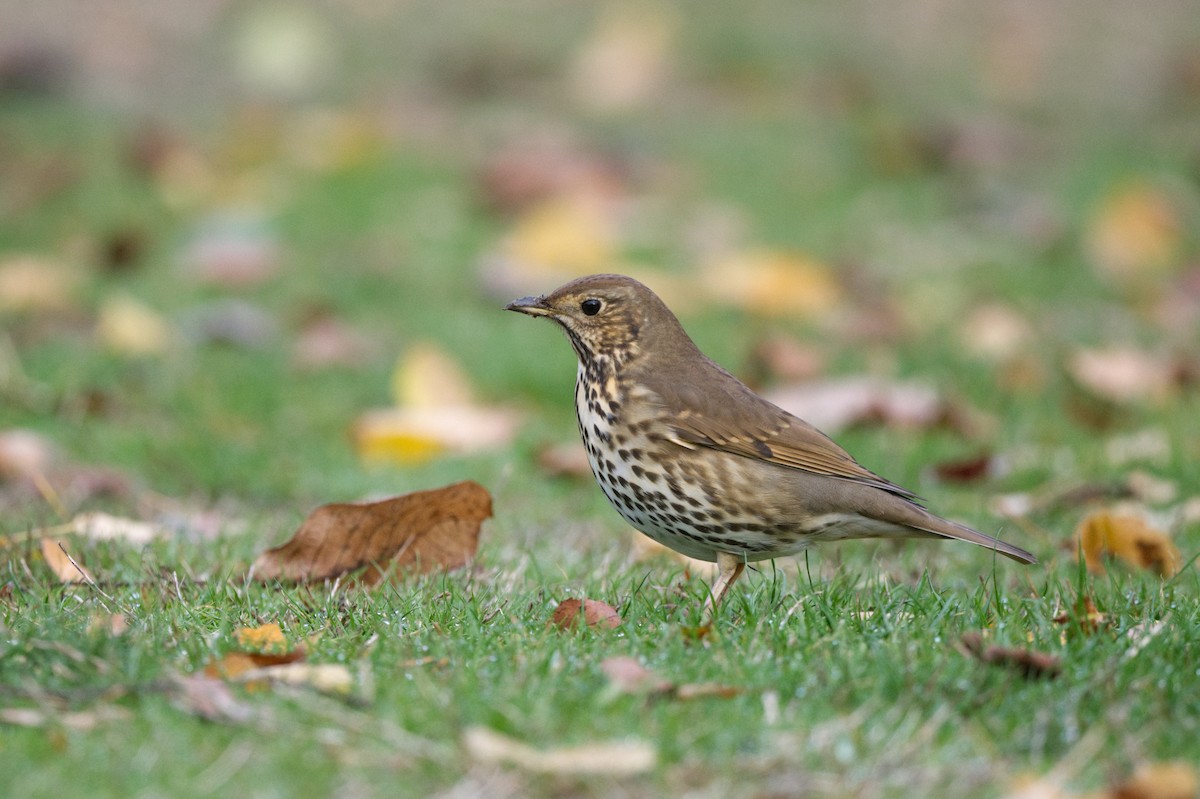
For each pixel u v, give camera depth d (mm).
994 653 6891
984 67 24656
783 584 8750
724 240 17859
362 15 26141
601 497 11453
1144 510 10883
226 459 11828
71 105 22672
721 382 8945
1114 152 21203
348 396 13555
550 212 17719
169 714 6309
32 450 11344
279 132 21156
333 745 6082
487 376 14078
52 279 15242
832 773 5980
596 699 6461
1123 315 16141
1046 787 5844
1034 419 13094
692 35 25453
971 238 18250
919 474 11797
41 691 6457
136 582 8586
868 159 20672
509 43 24969
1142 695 6668
